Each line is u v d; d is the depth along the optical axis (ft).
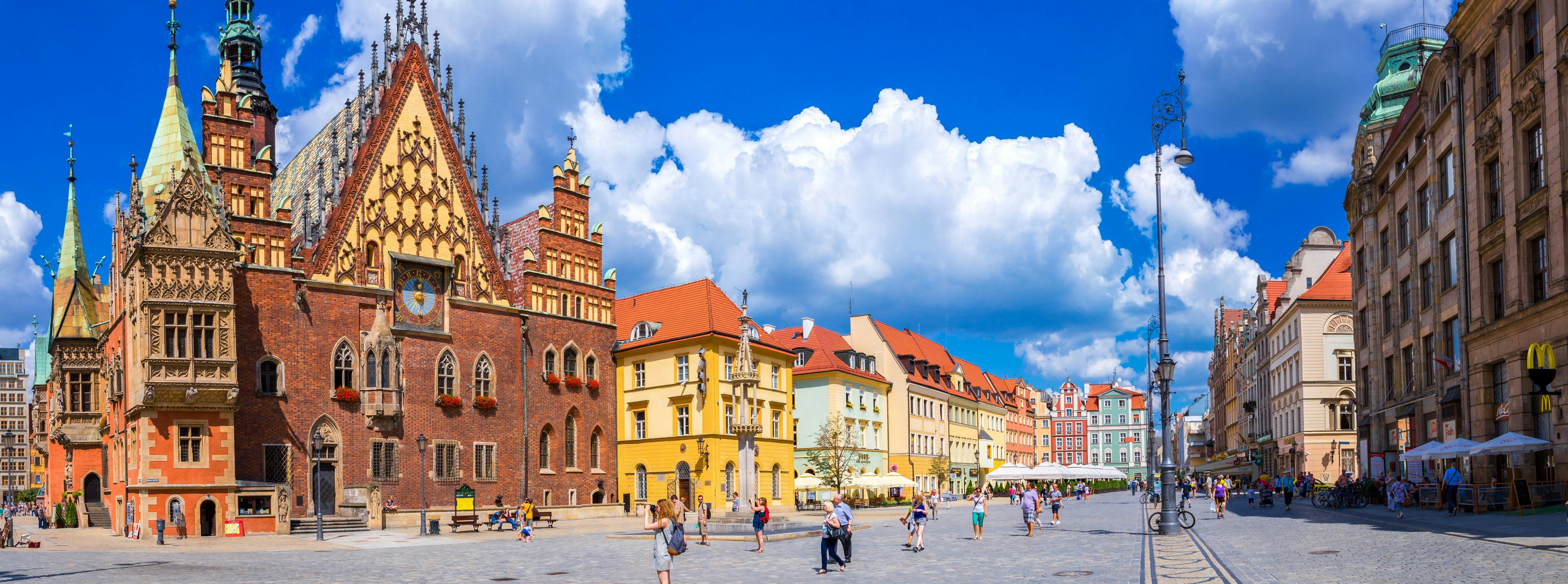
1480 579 63.82
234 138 185.47
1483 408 146.20
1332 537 104.63
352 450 190.29
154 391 164.04
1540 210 127.95
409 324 200.44
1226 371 464.24
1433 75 165.58
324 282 190.08
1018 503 304.50
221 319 170.71
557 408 225.15
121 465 183.83
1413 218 181.68
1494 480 135.44
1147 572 77.92
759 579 84.48
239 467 176.65
